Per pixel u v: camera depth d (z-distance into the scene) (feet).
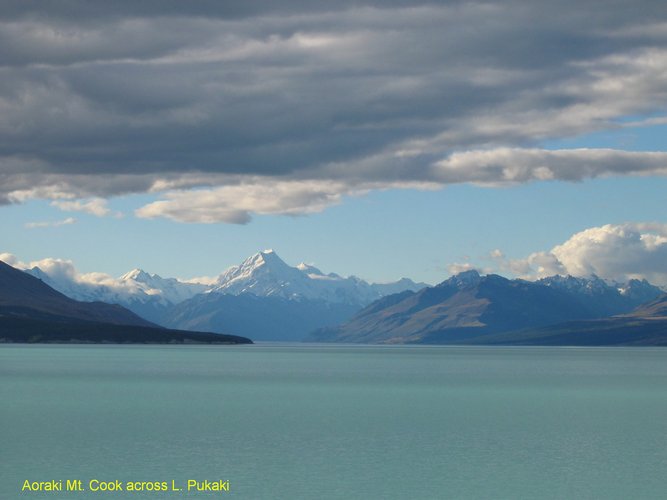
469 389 516.32
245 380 586.04
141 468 243.19
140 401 418.72
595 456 265.13
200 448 275.18
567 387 537.24
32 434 302.04
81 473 236.43
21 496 211.61
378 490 218.18
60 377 593.42
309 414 367.86
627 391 505.66
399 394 474.49
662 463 254.47
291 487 221.25
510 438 299.58
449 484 225.15
